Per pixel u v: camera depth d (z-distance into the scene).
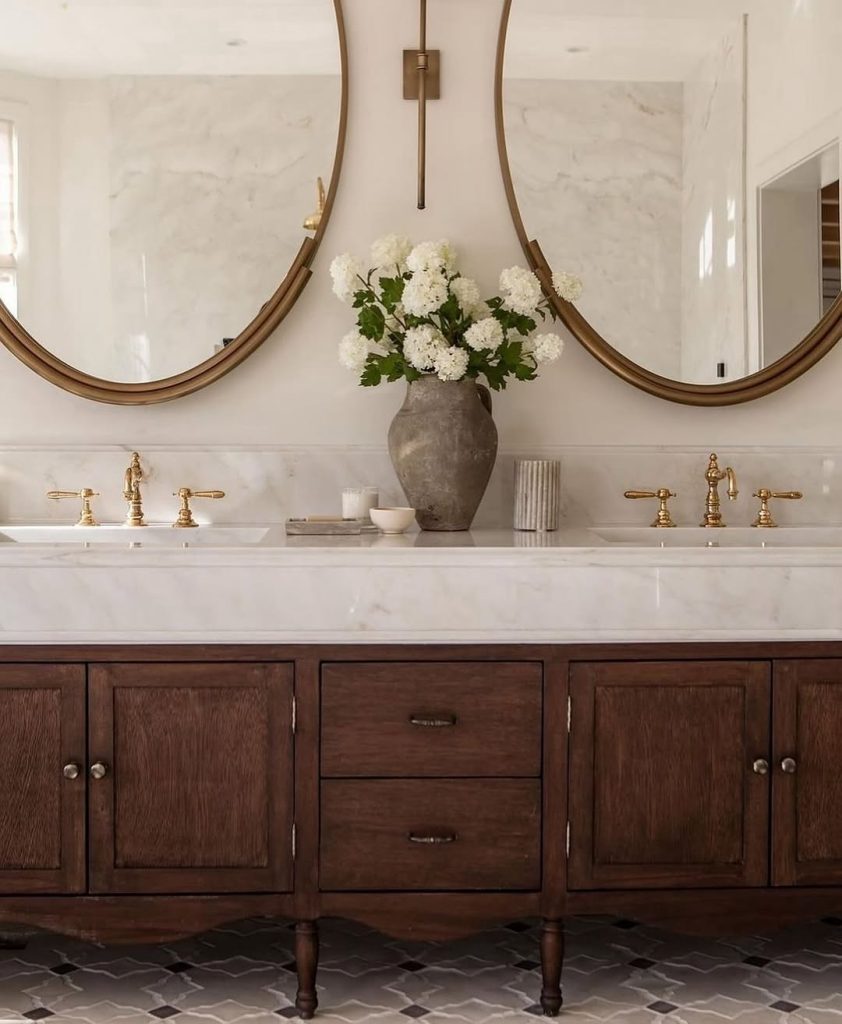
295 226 2.57
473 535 2.32
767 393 2.60
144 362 2.56
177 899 2.03
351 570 2.00
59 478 2.58
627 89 2.57
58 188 2.54
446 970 2.23
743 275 2.59
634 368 2.58
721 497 2.65
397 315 2.49
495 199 2.59
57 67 2.54
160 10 2.54
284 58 2.55
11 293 2.54
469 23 2.57
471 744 2.02
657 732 2.04
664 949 2.34
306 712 2.01
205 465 2.58
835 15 2.59
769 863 2.05
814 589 2.04
